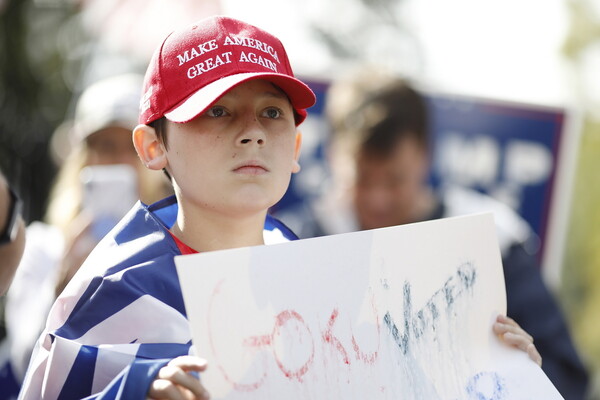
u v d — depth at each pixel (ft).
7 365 10.66
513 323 6.79
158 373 5.35
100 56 19.81
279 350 5.62
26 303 10.93
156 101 6.70
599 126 49.57
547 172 16.90
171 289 6.24
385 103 11.74
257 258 5.66
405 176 11.82
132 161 11.78
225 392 5.40
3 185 5.57
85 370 5.92
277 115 6.77
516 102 16.96
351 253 6.07
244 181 6.43
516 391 6.49
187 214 6.70
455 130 17.03
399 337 6.15
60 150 16.78
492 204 12.00
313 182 15.94
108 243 6.54
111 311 6.12
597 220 49.14
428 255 6.44
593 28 48.67
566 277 48.39
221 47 6.67
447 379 6.32
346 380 5.82
